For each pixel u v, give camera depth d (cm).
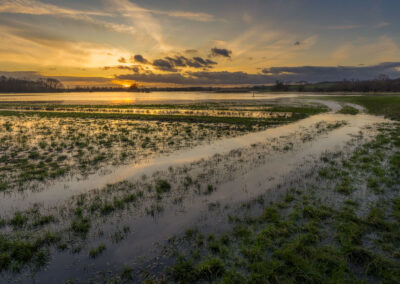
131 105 5928
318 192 806
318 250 508
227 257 505
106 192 853
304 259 484
